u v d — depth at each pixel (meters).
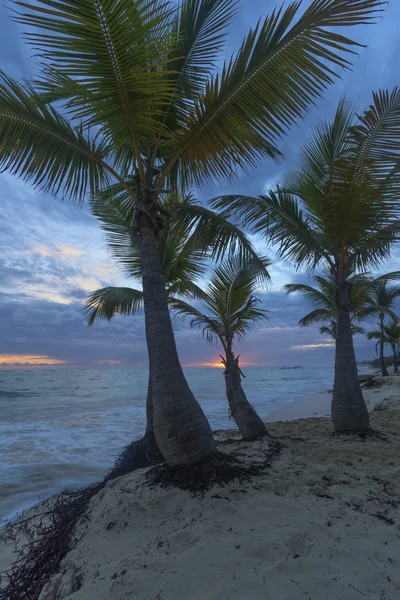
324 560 2.38
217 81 4.06
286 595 2.08
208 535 2.81
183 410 3.90
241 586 2.19
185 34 4.89
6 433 12.21
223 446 5.64
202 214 5.50
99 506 3.69
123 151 5.34
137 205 4.52
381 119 4.97
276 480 3.73
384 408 12.80
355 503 3.27
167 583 2.29
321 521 2.91
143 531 3.08
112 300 8.37
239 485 3.57
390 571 2.27
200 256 8.48
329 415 14.76
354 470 4.18
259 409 17.62
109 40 3.11
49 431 12.60
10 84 4.07
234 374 6.60
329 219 6.22
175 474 3.74
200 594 2.16
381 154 5.24
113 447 10.05
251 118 4.25
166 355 4.09
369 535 2.71
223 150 4.53
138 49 3.21
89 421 15.03
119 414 17.42
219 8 4.85
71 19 2.92
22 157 4.45
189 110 4.91
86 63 3.30
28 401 25.16
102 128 4.17
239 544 2.64
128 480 4.07
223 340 6.82
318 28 3.48
